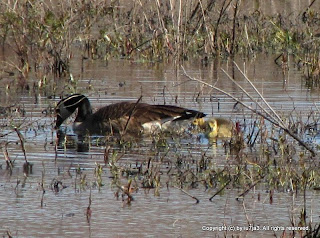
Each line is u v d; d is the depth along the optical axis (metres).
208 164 16.41
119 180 15.41
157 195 14.54
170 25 32.62
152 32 33.47
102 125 20.64
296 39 29.23
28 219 13.11
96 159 17.09
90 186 14.98
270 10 36.34
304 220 13.00
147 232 12.54
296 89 24.58
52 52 28.52
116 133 20.55
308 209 13.76
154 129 20.23
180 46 30.84
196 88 24.89
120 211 13.58
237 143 18.12
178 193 14.70
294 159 16.86
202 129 20.02
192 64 29.91
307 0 39.06
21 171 16.02
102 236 12.29
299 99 23.03
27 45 29.78
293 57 31.28
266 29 33.56
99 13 32.66
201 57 31.36
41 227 12.71
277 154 17.44
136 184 15.00
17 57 29.66
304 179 15.02
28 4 30.39
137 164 16.48
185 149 18.16
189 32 32.41
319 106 22.06
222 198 14.41
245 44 32.47
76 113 22.94
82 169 16.16
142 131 20.31
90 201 13.54
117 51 31.53
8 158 16.52
